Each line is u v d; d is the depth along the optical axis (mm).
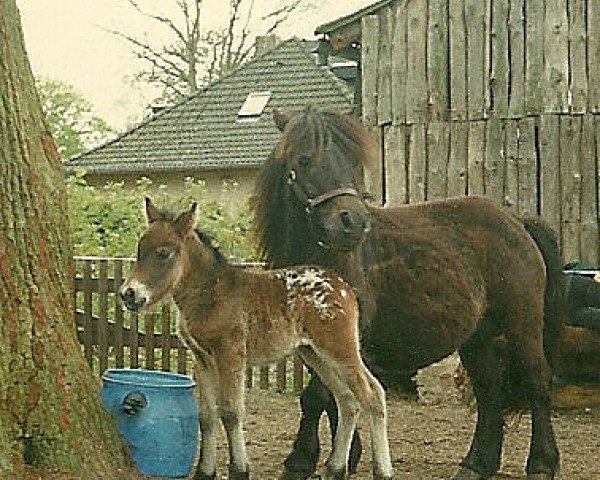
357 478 7484
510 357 7578
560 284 7816
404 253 7031
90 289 12320
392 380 11539
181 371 11852
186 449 6984
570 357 10828
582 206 12586
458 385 11609
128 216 15086
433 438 9719
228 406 6324
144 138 28422
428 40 12922
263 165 6934
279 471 7809
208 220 14641
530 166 12641
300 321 6457
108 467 6441
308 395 6871
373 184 12109
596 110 12562
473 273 7301
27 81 6430
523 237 7566
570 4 12562
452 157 12859
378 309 6957
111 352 12289
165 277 6309
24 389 6180
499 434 7828
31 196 6297
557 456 7566
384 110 13055
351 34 13180
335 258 6730
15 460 6094
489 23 12766
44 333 6281
